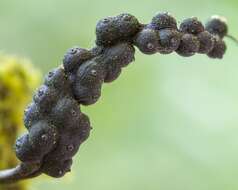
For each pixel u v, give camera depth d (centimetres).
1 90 6
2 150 6
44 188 8
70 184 9
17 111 6
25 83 7
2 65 6
